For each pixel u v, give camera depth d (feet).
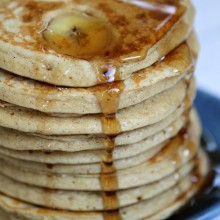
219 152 1.39
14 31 1.11
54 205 1.18
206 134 1.44
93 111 1.08
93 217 1.17
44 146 1.11
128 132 1.12
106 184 1.15
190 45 1.18
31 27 1.12
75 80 1.07
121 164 1.15
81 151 1.13
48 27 1.12
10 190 1.21
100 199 1.17
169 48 1.12
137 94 1.09
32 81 1.09
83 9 1.16
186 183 1.27
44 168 1.15
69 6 1.16
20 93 1.08
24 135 1.12
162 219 1.22
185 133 1.25
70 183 1.16
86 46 1.09
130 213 1.19
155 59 1.10
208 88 1.62
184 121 1.21
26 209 1.19
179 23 1.15
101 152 1.13
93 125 1.09
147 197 1.19
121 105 1.09
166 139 1.18
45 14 1.14
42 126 1.09
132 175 1.16
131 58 1.08
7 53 1.08
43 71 1.07
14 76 1.10
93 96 1.07
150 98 1.13
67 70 1.07
